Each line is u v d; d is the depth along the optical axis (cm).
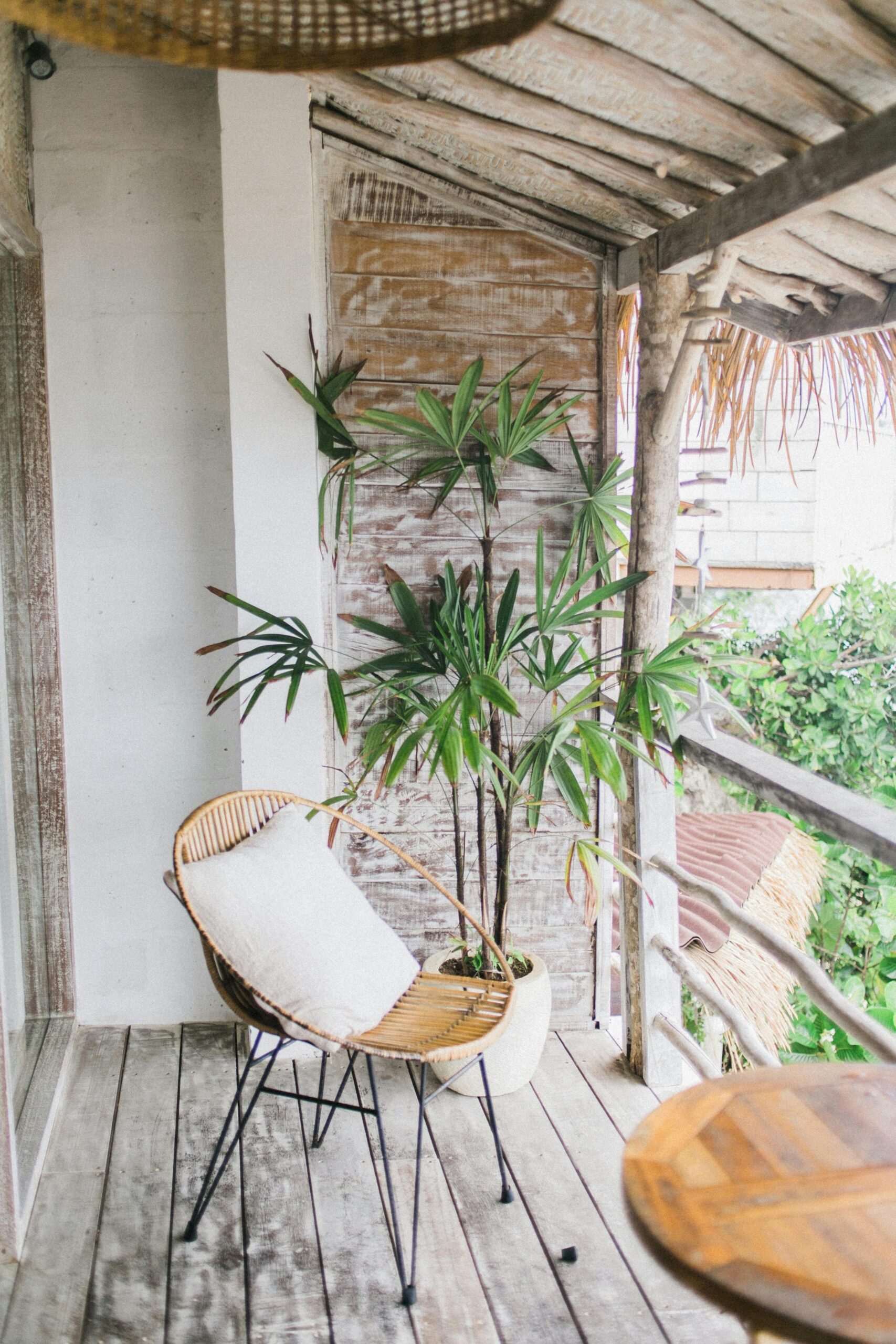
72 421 294
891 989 430
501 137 235
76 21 113
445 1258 213
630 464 340
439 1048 200
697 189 234
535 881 308
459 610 278
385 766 272
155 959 312
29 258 283
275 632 283
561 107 213
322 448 279
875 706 516
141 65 283
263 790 239
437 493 292
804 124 191
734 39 165
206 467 298
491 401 290
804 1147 132
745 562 583
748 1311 106
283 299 273
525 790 289
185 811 308
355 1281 206
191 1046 302
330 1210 228
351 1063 205
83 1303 200
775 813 512
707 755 249
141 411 295
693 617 562
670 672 253
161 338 293
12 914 290
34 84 282
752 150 210
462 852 288
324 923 213
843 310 257
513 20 115
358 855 301
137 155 286
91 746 304
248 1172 241
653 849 273
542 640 275
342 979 206
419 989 235
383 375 287
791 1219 118
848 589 538
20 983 292
